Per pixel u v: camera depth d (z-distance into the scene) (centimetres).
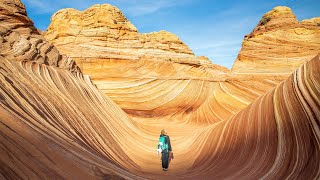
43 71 1315
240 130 1174
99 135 1165
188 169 1095
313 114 781
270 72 3228
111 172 701
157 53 4353
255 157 927
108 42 4034
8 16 1434
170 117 3303
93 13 4244
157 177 919
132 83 3550
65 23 4125
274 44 3512
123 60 3806
